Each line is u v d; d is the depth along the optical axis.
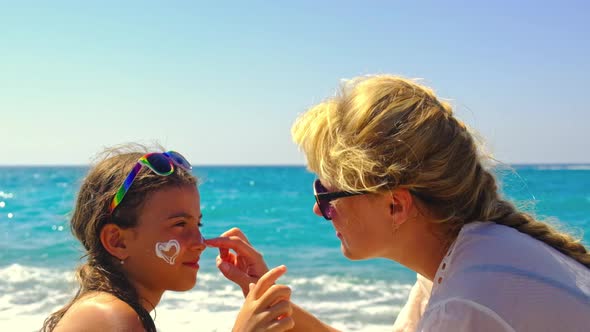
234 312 8.80
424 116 2.31
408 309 3.06
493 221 2.42
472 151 2.38
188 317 8.52
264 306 2.39
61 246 16.22
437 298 2.19
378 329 8.12
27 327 7.91
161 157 2.73
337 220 2.47
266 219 24.14
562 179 55.97
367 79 2.53
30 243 16.95
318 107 2.56
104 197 2.68
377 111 2.34
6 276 11.74
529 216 2.55
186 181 2.77
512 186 2.82
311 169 2.56
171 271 2.69
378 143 2.29
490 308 2.04
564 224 2.74
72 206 3.03
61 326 2.39
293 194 40.12
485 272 2.13
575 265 2.27
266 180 70.00
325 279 11.71
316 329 3.12
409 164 2.27
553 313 2.05
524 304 2.05
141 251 2.65
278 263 14.05
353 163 2.29
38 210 27.88
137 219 2.65
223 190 46.12
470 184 2.35
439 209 2.36
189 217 2.73
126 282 2.62
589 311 2.07
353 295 10.27
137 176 2.67
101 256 2.69
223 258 3.11
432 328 2.12
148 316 2.50
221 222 23.47
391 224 2.41
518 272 2.11
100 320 2.36
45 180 74.56
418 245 2.45
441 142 2.29
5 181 71.50
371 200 2.38
